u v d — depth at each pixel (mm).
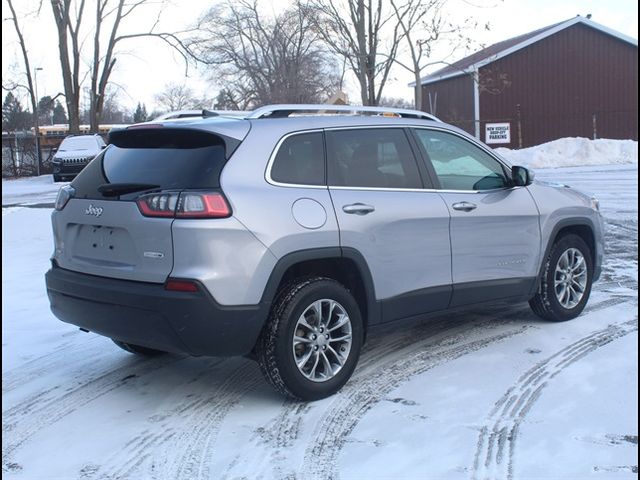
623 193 15969
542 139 32719
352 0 17109
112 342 5902
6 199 19156
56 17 32188
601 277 7766
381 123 5055
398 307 4859
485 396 4461
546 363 5027
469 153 5574
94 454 3846
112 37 32469
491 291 5449
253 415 4301
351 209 4578
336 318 4551
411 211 4875
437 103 34469
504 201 5516
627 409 4184
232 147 4293
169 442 3967
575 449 3705
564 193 6102
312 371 4414
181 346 4090
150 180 4359
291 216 4293
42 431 4156
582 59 32781
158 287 4086
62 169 25766
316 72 33562
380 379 4832
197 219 4027
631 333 5645
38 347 5805
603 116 33219
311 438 3951
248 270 4102
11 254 10297
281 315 4246
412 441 3867
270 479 3506
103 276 4395
